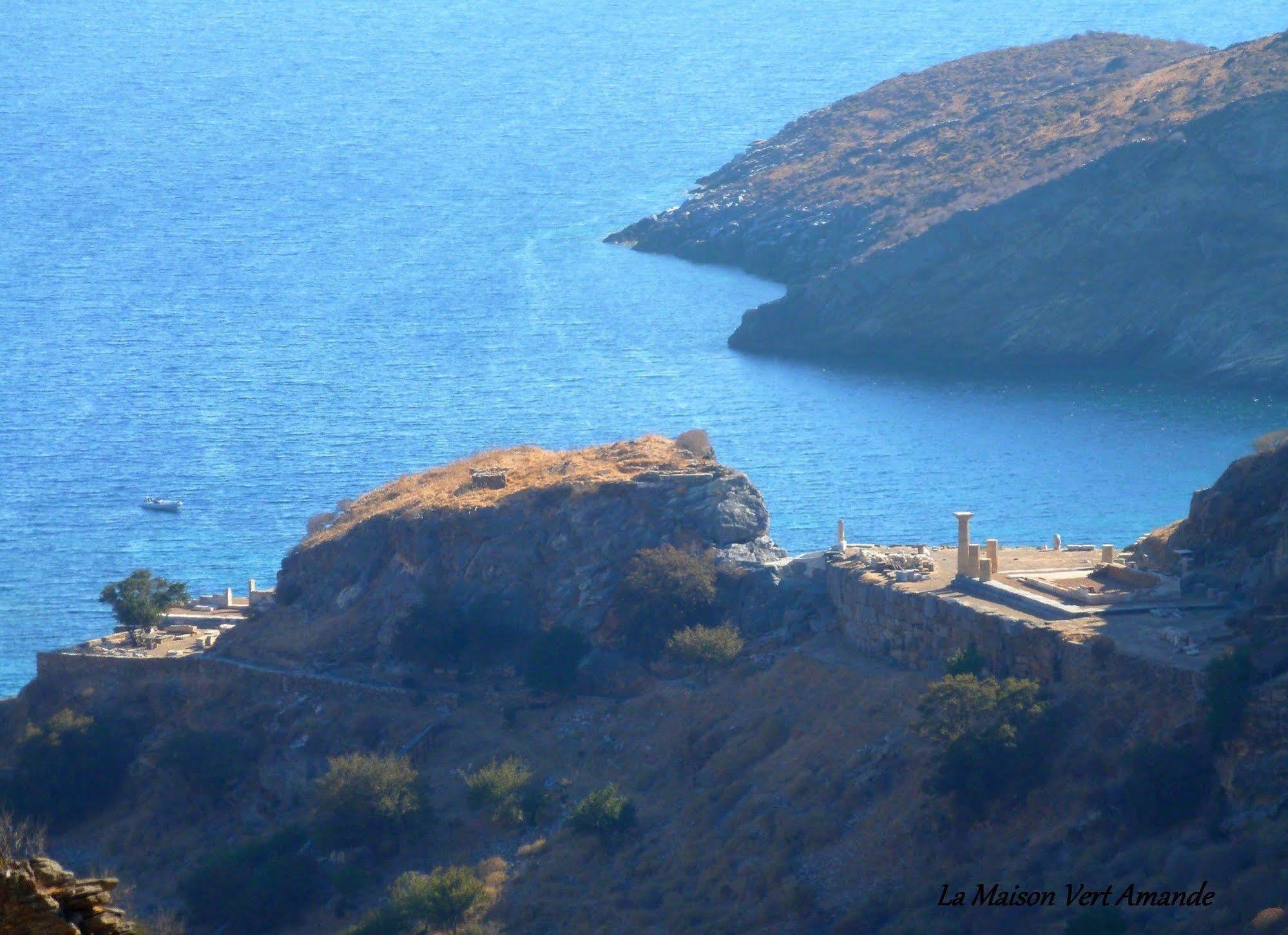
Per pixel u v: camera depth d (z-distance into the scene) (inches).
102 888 4377.5
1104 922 7701.8
